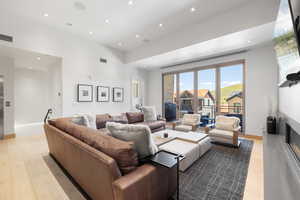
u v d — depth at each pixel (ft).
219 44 13.25
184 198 5.65
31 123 22.63
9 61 14.26
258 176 7.25
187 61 19.36
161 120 17.07
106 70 18.89
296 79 4.92
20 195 5.81
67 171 7.18
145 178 4.15
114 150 4.25
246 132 15.05
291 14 4.18
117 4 10.76
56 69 16.60
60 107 15.39
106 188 4.16
